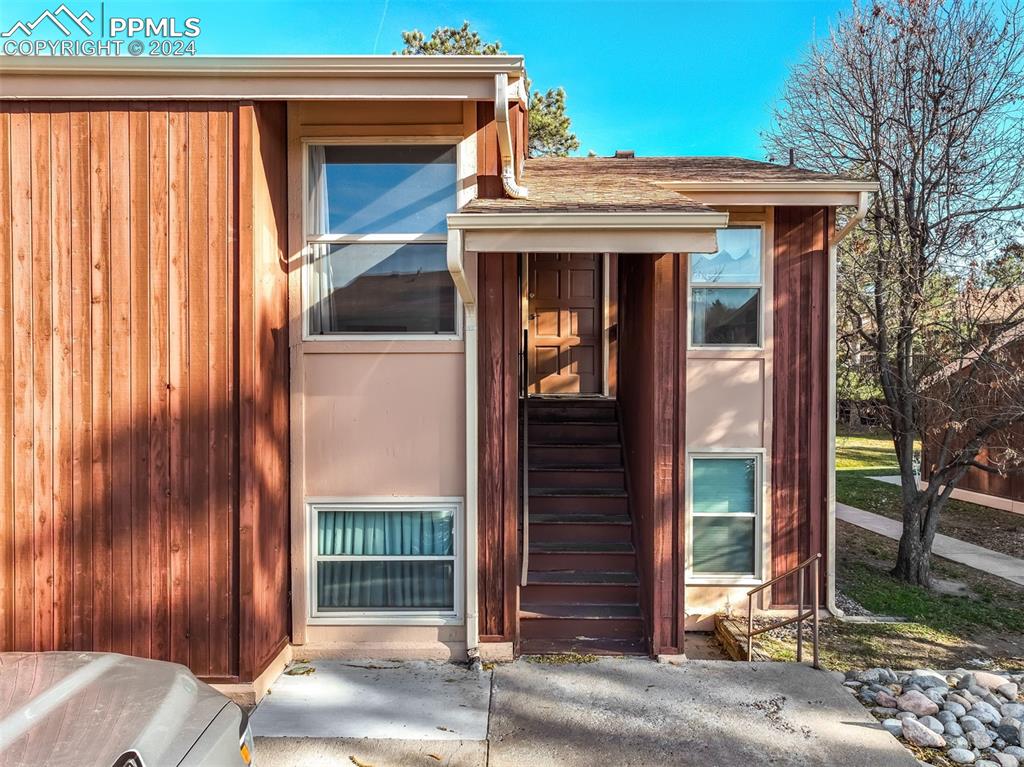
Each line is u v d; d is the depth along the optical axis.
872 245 8.42
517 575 4.93
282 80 4.18
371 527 4.93
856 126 8.75
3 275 4.23
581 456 6.58
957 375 7.96
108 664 2.72
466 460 4.80
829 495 6.47
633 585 5.34
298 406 4.82
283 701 4.14
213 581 4.19
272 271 4.55
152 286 4.22
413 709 4.03
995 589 7.52
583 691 4.25
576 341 8.53
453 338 4.84
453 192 4.82
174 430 4.21
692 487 6.54
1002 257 7.80
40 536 4.20
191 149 4.20
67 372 4.21
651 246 4.04
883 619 6.45
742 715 3.92
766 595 6.47
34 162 4.21
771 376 6.48
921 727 3.71
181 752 2.23
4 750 2.02
